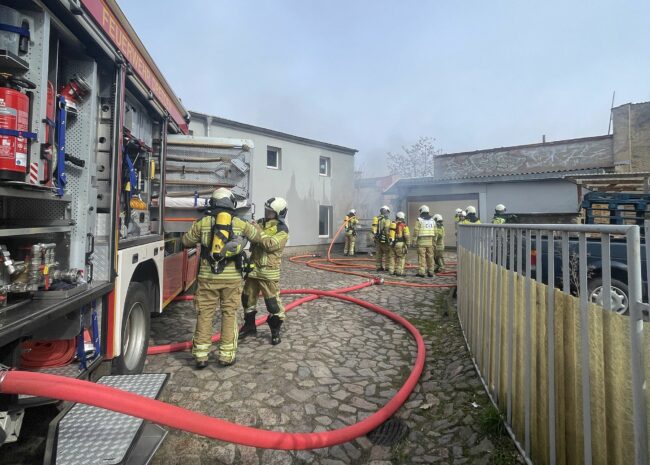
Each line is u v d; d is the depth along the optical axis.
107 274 2.69
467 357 3.88
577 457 1.71
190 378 3.39
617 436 1.44
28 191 1.96
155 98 3.79
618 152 13.55
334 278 8.95
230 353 3.61
